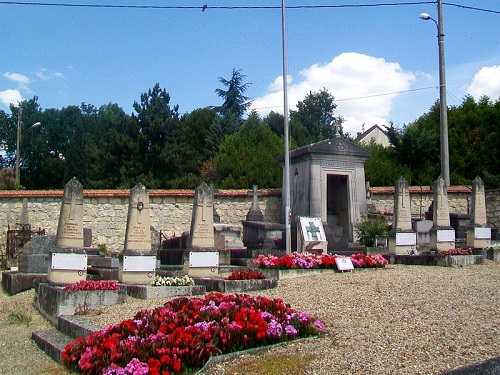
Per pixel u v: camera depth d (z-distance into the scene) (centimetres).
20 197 2469
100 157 4197
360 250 1925
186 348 664
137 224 1345
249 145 3878
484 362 491
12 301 1388
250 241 2127
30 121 5709
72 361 721
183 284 1228
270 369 635
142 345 669
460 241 2130
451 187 2716
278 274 1408
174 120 4275
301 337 761
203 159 4394
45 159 5425
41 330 1021
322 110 7519
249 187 3497
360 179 2312
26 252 1730
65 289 1100
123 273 1301
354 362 631
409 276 1310
